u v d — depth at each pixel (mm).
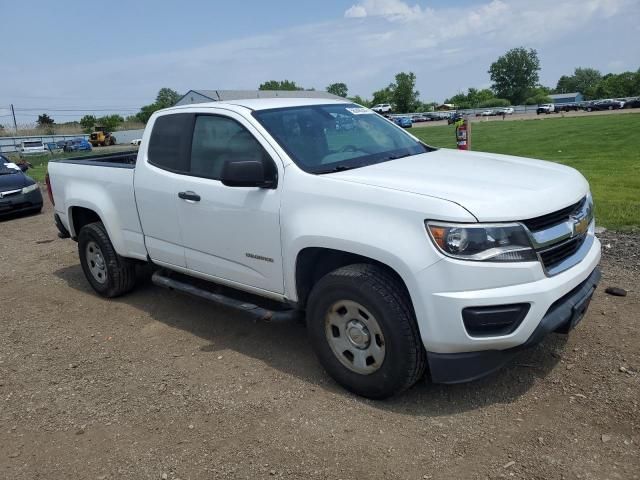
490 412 3541
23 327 5508
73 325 5473
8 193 11602
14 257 8344
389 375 3545
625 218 7922
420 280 3297
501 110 87188
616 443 3160
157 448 3424
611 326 4578
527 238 3283
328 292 3736
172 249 5039
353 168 4082
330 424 3523
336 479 3037
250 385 4074
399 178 3713
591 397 3615
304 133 4383
